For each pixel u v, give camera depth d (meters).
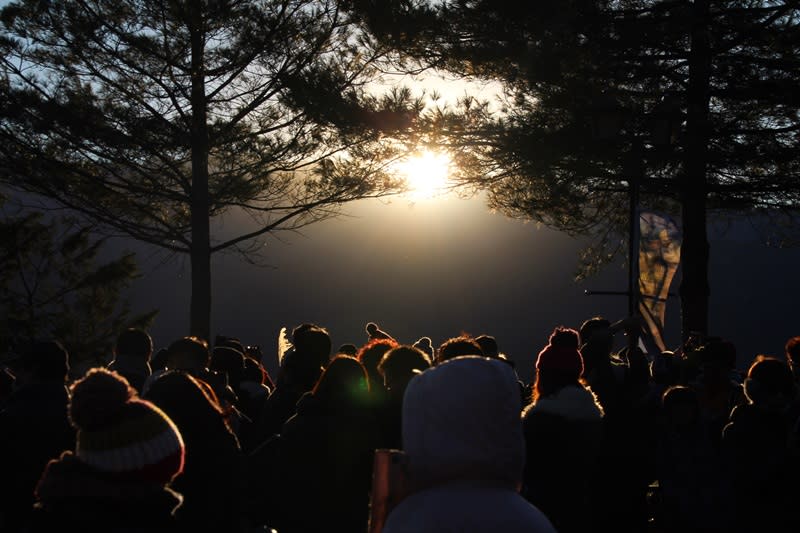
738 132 13.74
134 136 15.90
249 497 4.54
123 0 15.82
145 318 21.72
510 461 2.06
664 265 7.83
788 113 14.32
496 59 13.10
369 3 13.55
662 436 5.96
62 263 20.41
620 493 6.27
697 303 14.26
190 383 4.05
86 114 15.77
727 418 6.23
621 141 12.66
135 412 2.79
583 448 5.24
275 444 4.57
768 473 5.34
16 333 18.86
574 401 5.27
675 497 5.80
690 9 13.07
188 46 16.00
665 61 14.16
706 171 14.29
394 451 2.13
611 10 13.55
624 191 15.13
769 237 17.86
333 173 16.31
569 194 15.16
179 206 18.81
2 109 14.95
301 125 16.02
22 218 19.70
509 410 2.07
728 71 13.55
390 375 5.24
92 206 17.14
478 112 13.79
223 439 4.04
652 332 7.77
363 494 4.55
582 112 13.01
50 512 2.71
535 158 13.46
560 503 5.22
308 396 4.66
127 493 2.72
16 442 5.02
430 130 13.59
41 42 15.98
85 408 2.74
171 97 16.14
